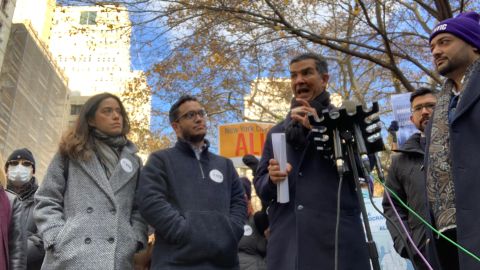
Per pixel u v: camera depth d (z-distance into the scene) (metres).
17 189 4.32
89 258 2.63
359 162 2.37
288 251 2.50
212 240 2.77
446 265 2.38
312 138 2.52
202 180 3.04
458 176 2.09
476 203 1.99
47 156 25.56
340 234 2.43
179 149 3.15
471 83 2.19
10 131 21.91
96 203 2.85
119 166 3.04
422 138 3.65
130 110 11.07
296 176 2.63
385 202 3.71
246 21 8.56
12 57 23.20
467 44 2.39
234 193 3.25
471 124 2.12
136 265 3.90
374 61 8.67
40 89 25.27
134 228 2.97
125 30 8.32
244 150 6.45
